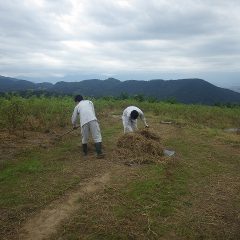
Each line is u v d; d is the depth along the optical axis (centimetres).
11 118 936
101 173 584
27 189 504
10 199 470
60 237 383
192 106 1697
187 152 765
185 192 522
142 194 494
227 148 829
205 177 600
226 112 1529
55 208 450
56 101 1384
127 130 758
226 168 660
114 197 484
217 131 1064
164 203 474
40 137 859
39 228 402
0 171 588
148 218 428
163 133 980
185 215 448
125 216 430
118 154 688
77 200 473
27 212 437
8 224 408
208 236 401
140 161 645
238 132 1126
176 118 1384
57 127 1010
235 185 566
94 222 411
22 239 379
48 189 505
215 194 524
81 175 571
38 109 1154
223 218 448
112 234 388
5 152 702
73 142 815
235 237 402
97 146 678
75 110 699
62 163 638
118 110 1574
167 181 554
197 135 972
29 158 667
